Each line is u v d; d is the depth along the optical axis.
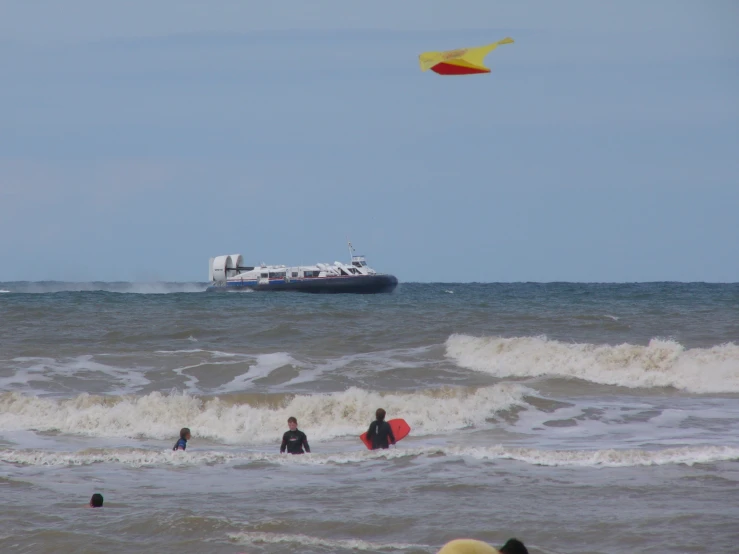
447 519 40.94
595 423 74.50
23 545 36.88
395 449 60.03
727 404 83.69
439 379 97.75
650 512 41.78
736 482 48.66
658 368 100.31
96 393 87.75
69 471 54.44
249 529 39.31
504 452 57.38
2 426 73.81
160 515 41.06
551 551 35.88
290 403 81.94
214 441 71.38
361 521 40.66
